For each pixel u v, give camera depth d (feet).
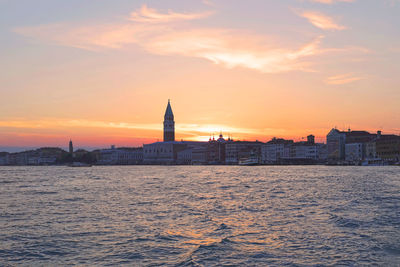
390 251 111.86
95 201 241.14
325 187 324.80
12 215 185.16
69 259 110.01
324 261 103.86
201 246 119.34
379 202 216.95
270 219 164.66
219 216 174.70
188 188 338.13
